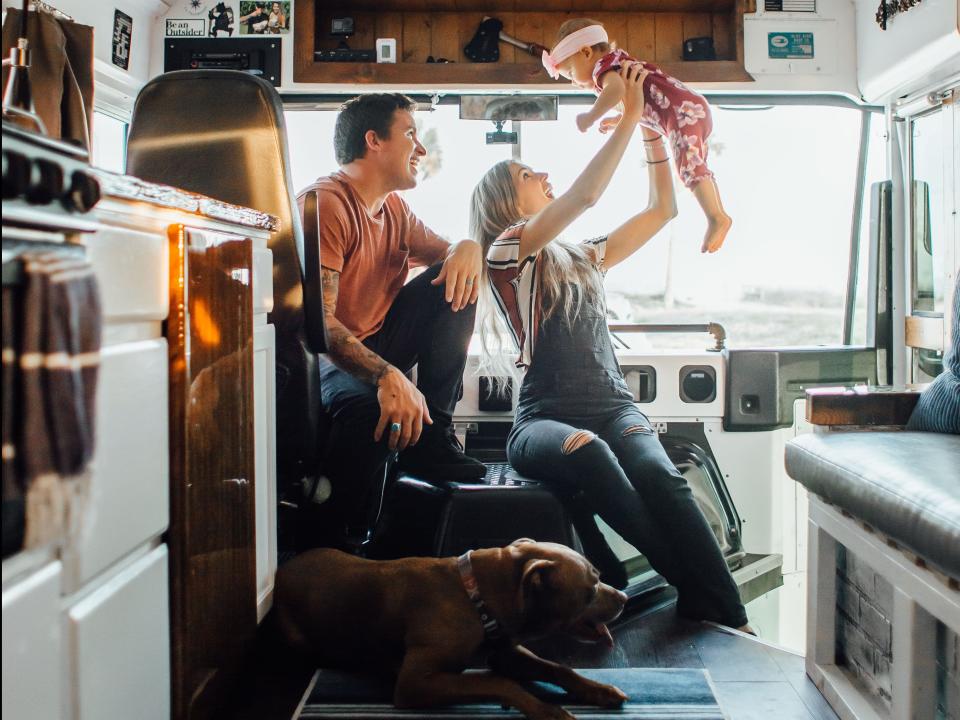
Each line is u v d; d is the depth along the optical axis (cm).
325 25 343
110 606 116
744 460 324
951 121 308
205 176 203
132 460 122
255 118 202
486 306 299
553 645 220
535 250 264
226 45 329
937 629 157
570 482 245
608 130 307
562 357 263
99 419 108
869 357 339
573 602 174
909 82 317
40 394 87
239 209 163
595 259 281
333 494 238
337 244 257
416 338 259
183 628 139
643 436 251
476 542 238
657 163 288
